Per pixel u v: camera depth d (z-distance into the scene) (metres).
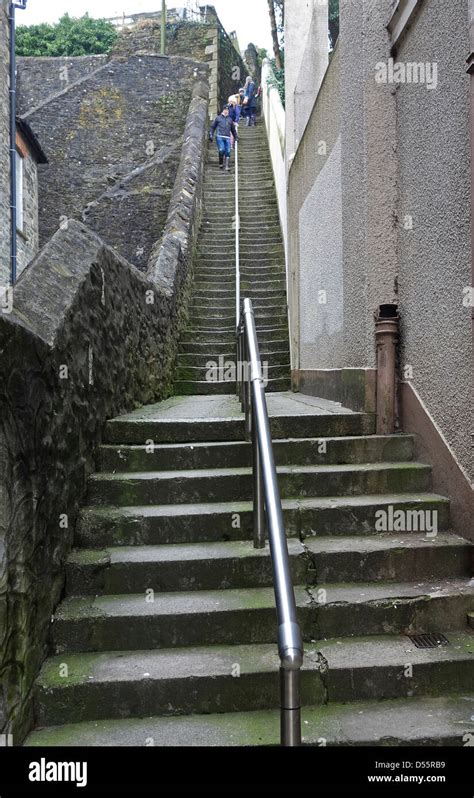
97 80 17.08
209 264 10.16
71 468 3.26
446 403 3.48
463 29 3.16
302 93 7.38
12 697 2.32
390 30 4.16
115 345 4.40
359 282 4.34
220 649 2.79
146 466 3.84
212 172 13.62
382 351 4.12
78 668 2.63
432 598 2.93
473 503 3.20
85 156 16.42
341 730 2.39
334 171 5.15
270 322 8.46
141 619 2.81
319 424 4.09
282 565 2.12
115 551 3.24
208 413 4.81
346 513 3.44
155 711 2.54
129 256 15.47
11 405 2.37
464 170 3.18
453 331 3.36
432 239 3.61
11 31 10.65
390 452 3.93
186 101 17.23
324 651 2.74
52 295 3.24
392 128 4.18
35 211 14.21
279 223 10.90
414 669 2.63
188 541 3.39
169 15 23.39
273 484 2.51
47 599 2.76
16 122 12.18
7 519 2.32
